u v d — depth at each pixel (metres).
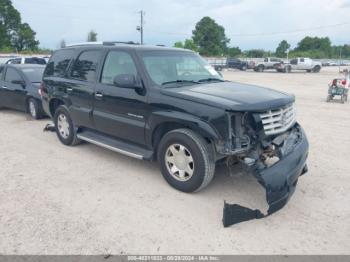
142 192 4.50
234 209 3.68
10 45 77.19
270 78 28.50
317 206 4.16
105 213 3.94
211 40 93.75
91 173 5.16
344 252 3.26
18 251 3.22
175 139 4.34
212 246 3.34
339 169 5.38
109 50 5.45
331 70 47.16
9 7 77.44
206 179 4.22
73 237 3.45
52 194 4.41
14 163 5.58
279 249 3.30
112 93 5.14
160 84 4.71
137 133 4.89
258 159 3.96
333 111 10.86
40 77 9.74
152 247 3.31
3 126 8.35
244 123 4.02
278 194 3.74
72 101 6.04
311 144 6.77
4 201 4.20
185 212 3.98
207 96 4.22
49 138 7.15
